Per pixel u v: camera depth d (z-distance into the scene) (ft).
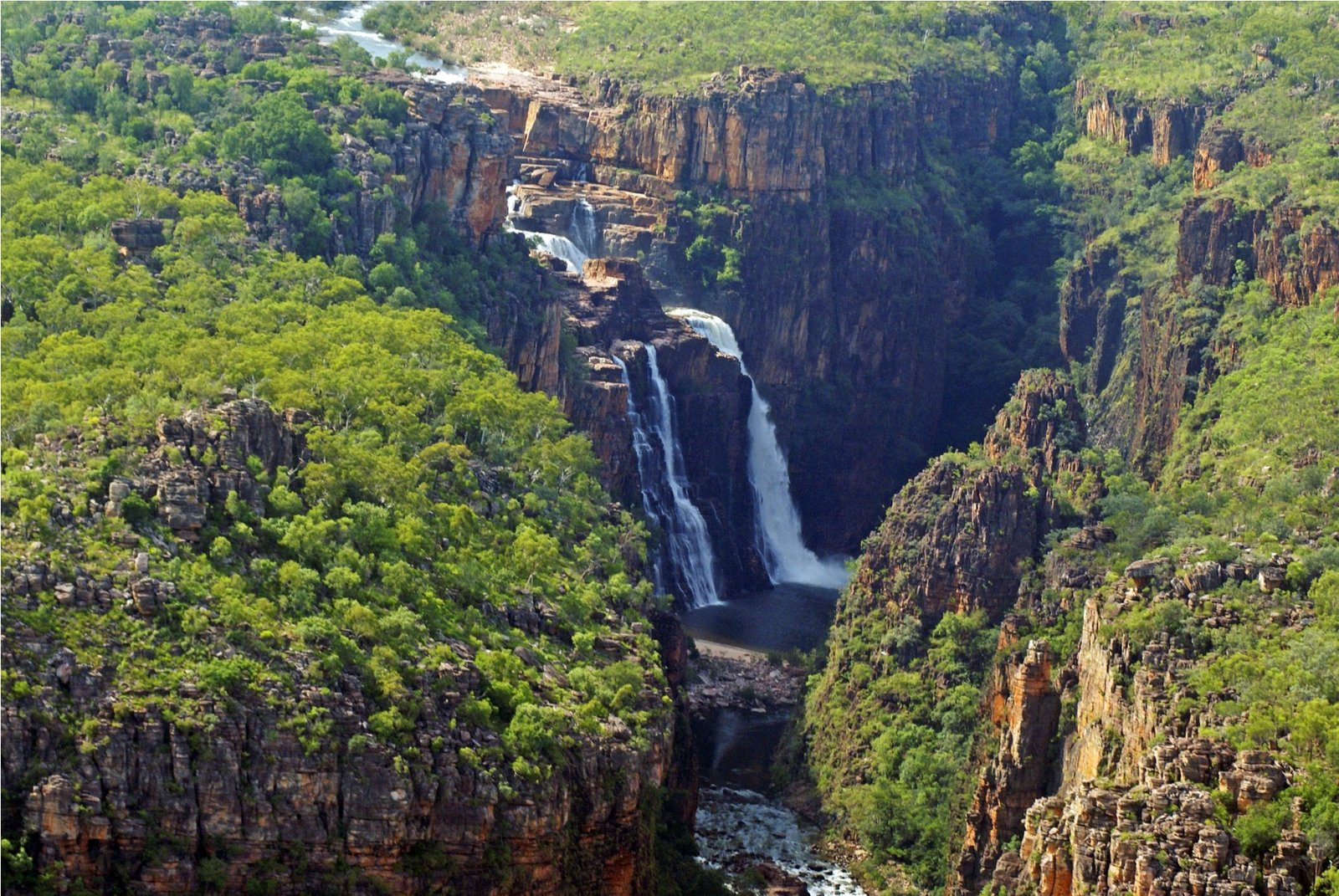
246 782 608.60
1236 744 633.61
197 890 599.16
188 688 610.24
